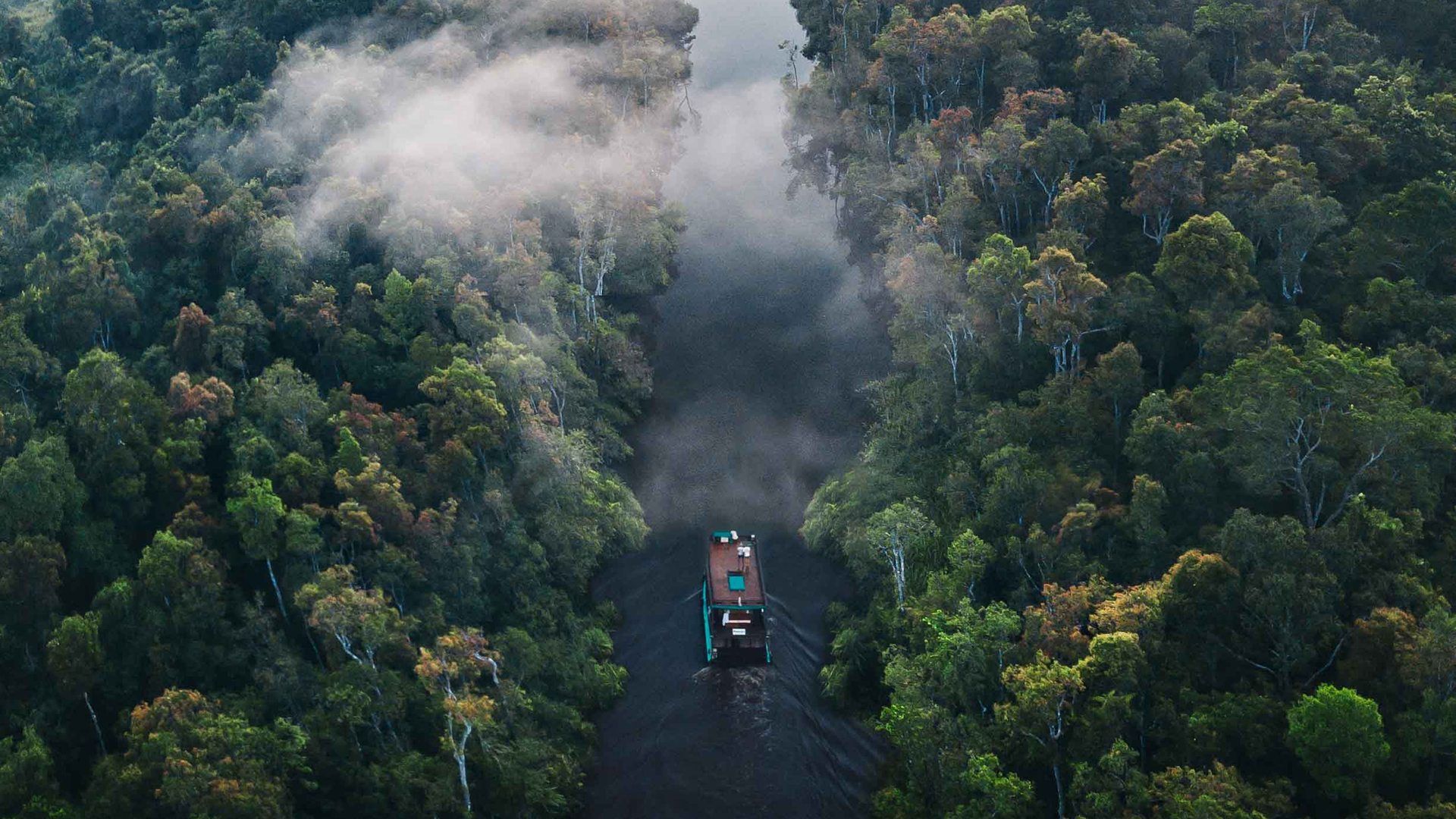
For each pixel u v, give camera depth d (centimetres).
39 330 16988
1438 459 13675
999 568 14988
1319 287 17012
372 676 13050
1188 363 16538
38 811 11688
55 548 13475
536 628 15312
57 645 12525
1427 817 10725
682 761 14488
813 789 14150
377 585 14138
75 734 12962
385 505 14488
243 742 11962
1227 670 12719
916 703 13150
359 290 17888
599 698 15100
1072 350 16625
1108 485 15075
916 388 18212
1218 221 16375
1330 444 13462
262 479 14438
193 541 13675
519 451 16438
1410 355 14900
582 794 14112
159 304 17975
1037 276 16788
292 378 16012
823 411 19512
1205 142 18725
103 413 14850
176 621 13250
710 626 15562
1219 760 11844
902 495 16588
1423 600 12375
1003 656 13212
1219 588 12594
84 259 17212
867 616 15762
